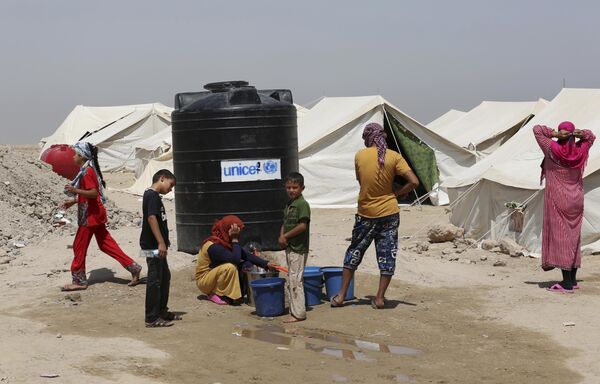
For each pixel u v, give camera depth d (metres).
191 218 10.62
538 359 7.55
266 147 10.47
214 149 10.39
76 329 8.35
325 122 23.75
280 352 7.64
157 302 8.45
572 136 10.37
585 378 7.00
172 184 8.62
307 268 9.97
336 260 11.25
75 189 9.93
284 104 10.66
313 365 7.27
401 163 9.05
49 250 12.34
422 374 7.07
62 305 9.41
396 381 6.87
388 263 9.30
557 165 10.36
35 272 11.14
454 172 22.88
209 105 10.41
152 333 8.22
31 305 9.45
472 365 7.36
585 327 8.66
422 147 22.69
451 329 8.62
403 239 15.97
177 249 11.12
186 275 10.42
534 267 12.49
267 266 9.59
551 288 10.49
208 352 7.58
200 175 10.47
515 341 8.16
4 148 17.39
